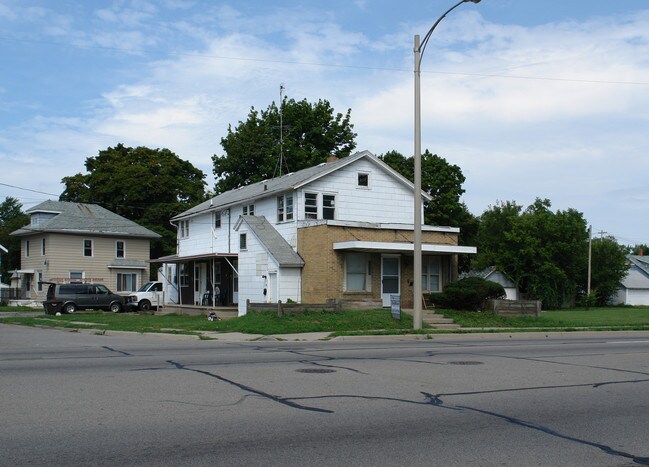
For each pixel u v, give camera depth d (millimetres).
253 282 33125
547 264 56781
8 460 6289
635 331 25953
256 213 36125
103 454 6512
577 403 9383
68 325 25969
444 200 54594
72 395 9492
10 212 104562
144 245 55750
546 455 6719
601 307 63562
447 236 33219
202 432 7410
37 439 7035
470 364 13477
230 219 38500
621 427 7969
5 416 8102
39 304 50344
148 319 29922
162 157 68188
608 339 21953
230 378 11211
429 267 32844
